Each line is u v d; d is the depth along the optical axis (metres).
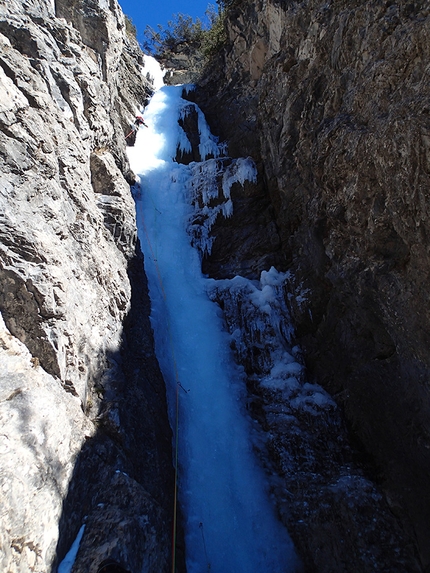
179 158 15.37
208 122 16.52
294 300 9.86
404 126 5.77
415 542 6.48
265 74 11.91
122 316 7.64
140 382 6.98
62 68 8.50
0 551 3.34
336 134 7.73
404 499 6.79
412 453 6.89
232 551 6.34
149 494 5.24
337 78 8.41
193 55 25.25
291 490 7.16
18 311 4.91
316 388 8.72
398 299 6.59
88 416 5.54
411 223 5.98
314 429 7.98
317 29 9.56
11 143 5.55
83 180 7.64
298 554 6.48
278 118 10.94
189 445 7.46
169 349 9.00
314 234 8.99
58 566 4.04
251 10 14.77
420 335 6.34
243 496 7.05
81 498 4.64
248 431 8.05
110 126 10.53
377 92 6.80
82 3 11.12
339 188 7.70
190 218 12.39
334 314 8.92
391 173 6.12
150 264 10.85
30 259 5.15
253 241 11.69
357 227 7.28
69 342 5.38
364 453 7.76
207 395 8.45
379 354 7.79
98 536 4.44
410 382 6.93
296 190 10.48
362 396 7.98
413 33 6.18
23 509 3.72
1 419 4.06
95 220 7.59
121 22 13.46
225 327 10.07
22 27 7.66
